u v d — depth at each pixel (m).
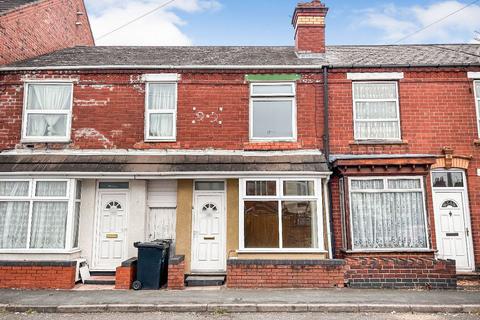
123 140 11.45
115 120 11.55
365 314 7.58
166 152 11.34
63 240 10.34
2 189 10.51
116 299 8.34
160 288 9.62
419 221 10.27
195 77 11.77
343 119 11.55
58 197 10.45
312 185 10.60
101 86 11.70
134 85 11.72
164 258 10.04
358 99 11.73
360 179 10.52
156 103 11.77
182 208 10.87
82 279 10.23
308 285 9.58
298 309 7.79
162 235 11.15
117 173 10.41
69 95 11.72
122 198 11.20
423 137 11.40
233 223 10.84
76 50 14.53
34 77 11.67
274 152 11.34
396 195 10.41
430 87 11.65
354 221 10.38
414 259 9.81
